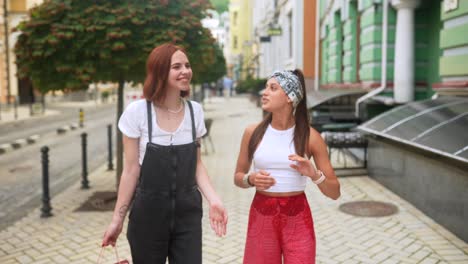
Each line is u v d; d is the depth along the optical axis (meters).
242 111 29.55
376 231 5.40
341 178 8.40
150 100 2.60
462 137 5.27
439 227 5.47
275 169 2.79
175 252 2.70
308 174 2.62
